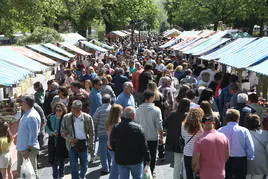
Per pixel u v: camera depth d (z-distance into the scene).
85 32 59.62
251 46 16.39
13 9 28.16
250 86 17.06
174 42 42.28
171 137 8.49
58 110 9.46
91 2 53.84
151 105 9.00
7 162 8.97
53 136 9.62
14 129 11.96
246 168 7.51
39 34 33.28
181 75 17.47
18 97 15.48
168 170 10.43
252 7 41.72
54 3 32.16
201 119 7.52
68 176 10.05
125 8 69.62
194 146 6.89
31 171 8.34
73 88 12.12
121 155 7.47
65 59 22.75
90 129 9.12
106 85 13.51
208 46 25.42
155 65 21.77
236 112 7.55
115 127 7.56
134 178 7.57
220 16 49.06
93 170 10.62
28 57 18.25
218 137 6.81
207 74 14.09
